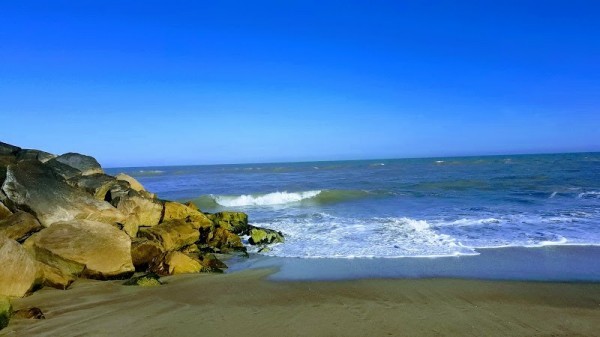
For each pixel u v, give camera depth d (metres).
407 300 8.77
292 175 53.28
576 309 8.25
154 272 10.95
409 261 12.10
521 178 38.00
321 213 21.94
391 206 23.92
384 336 6.77
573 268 11.20
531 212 20.11
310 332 6.93
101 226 10.84
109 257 10.22
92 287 9.38
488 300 8.77
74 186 13.85
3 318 6.73
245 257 13.23
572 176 39.53
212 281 10.26
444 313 7.94
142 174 62.62
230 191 32.91
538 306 8.41
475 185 33.25
